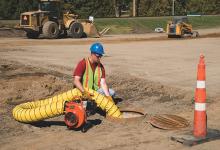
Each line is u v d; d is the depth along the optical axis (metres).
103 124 8.10
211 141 6.98
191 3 76.94
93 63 8.54
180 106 9.72
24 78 12.51
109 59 18.38
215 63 17.28
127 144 6.87
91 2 65.50
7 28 39.19
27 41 29.45
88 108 8.23
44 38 33.41
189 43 28.66
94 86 8.64
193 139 6.94
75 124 7.55
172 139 7.05
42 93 10.77
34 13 32.59
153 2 74.75
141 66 16.09
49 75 13.14
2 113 8.87
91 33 35.53
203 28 53.78
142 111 8.90
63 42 28.80
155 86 11.93
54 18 33.41
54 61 17.23
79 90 8.17
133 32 46.72
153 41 30.84
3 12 52.94
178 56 19.88
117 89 11.57
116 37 36.09
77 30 34.25
